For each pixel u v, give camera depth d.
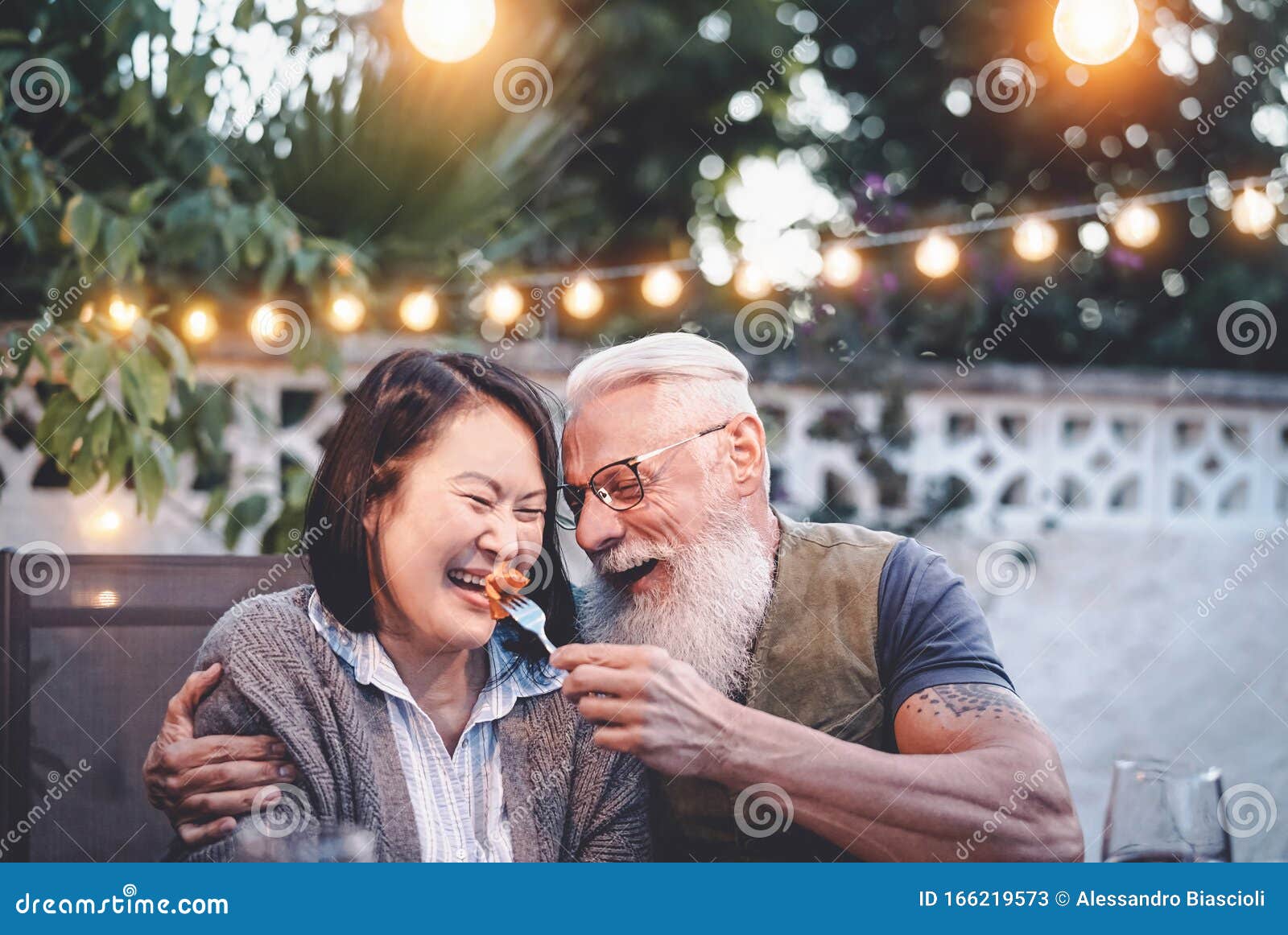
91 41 2.76
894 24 4.88
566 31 3.61
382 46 2.86
